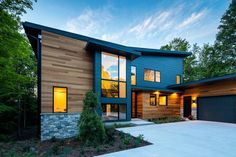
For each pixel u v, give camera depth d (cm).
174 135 791
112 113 1097
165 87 1683
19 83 1030
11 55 819
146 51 1562
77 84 946
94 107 703
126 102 1158
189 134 816
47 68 848
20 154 544
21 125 1330
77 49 970
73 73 938
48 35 869
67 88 905
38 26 840
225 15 2327
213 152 539
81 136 673
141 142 654
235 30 2227
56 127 839
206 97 1412
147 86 1544
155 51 1603
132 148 579
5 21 668
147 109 1417
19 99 1170
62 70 898
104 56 1080
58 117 851
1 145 703
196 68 2680
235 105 1184
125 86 1170
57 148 583
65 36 929
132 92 1460
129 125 1068
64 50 916
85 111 685
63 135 852
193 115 1514
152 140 693
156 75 1652
